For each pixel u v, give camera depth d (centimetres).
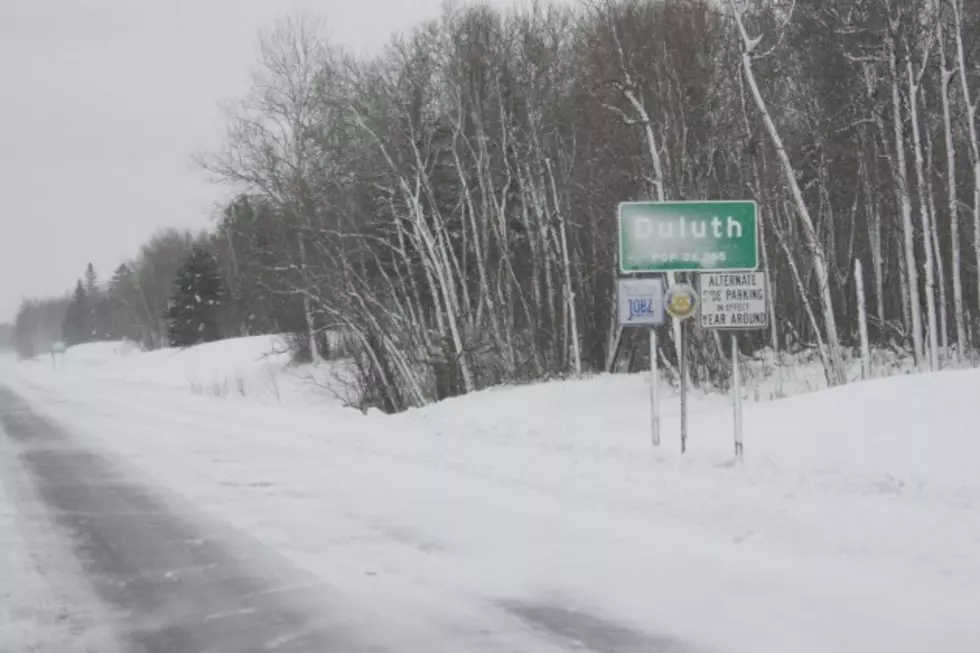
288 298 4125
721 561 867
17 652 673
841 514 977
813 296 3912
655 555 898
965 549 837
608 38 3083
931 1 2722
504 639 686
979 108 3278
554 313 3550
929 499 1005
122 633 715
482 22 3841
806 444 1429
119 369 7244
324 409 2814
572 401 2561
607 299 3794
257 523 1109
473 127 3988
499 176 3994
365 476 1438
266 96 3812
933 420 1421
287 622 736
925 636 661
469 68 3706
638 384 2745
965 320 2780
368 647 675
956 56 2852
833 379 2480
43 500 1309
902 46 2839
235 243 6994
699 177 2920
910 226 2798
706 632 687
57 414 2998
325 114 3838
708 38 2945
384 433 1953
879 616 705
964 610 711
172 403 3300
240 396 3872
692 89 3027
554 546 947
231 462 1662
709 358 2719
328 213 3700
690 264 1472
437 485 1327
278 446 1891
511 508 1141
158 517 1167
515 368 3378
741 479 1183
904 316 3403
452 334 3528
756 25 3159
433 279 3756
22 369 9256
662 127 2850
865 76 3144
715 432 1669
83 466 1673
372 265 3994
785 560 860
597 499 1154
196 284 8544
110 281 16500
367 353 3662
